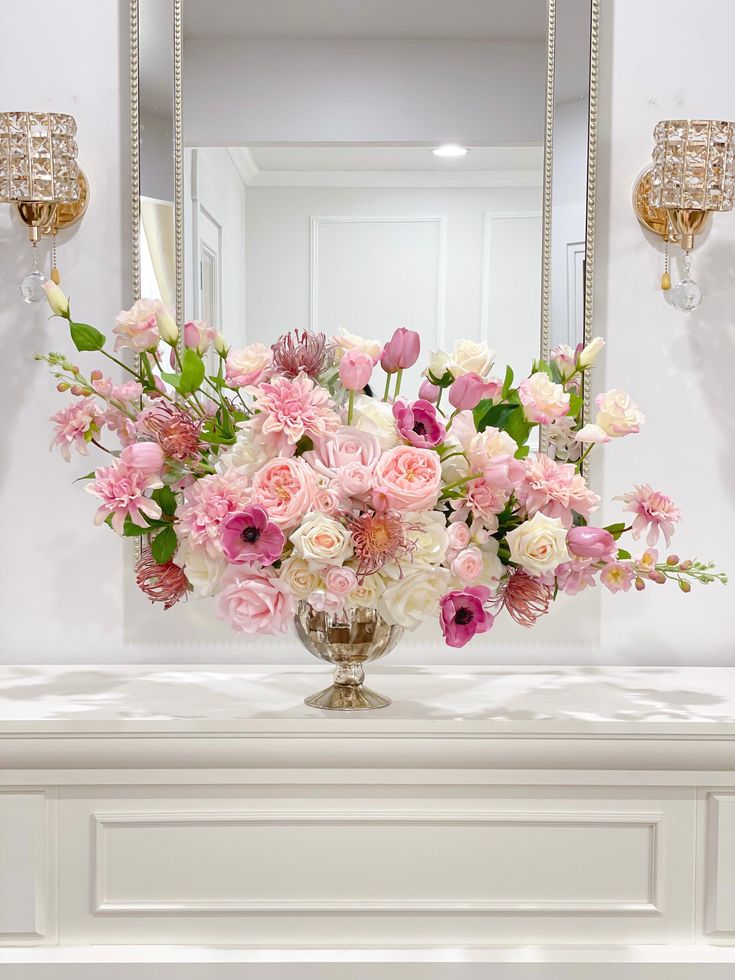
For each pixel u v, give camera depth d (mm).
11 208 1486
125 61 1478
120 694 1311
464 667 1497
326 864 1189
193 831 1188
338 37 1457
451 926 1199
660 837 1199
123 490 1108
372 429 1129
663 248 1508
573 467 1148
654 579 1202
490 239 1476
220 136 1462
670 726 1164
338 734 1153
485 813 1188
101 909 1188
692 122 1359
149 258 1472
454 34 1459
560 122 1465
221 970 1173
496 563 1142
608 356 1518
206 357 1456
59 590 1525
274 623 1052
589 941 1207
